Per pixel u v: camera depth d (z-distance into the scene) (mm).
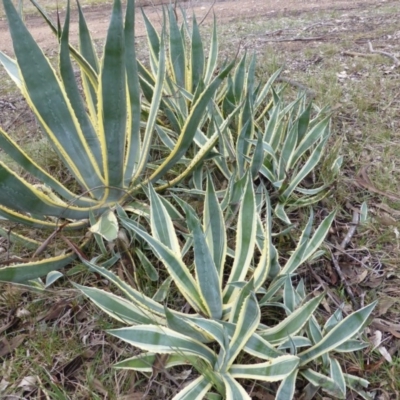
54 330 1898
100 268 1673
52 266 1964
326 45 4297
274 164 2418
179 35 2859
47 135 1984
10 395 1715
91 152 2021
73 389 1724
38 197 1865
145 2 7418
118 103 1838
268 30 5051
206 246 1495
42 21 7164
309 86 3463
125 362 1531
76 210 2045
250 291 1369
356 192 2494
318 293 1972
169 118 2666
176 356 1608
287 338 1591
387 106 3178
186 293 1695
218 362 1547
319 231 1915
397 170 2605
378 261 2119
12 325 1956
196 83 2936
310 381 1564
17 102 3816
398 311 1903
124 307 1678
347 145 2805
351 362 1722
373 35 4453
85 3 7965
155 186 2459
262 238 1994
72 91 1954
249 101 2400
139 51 4840
